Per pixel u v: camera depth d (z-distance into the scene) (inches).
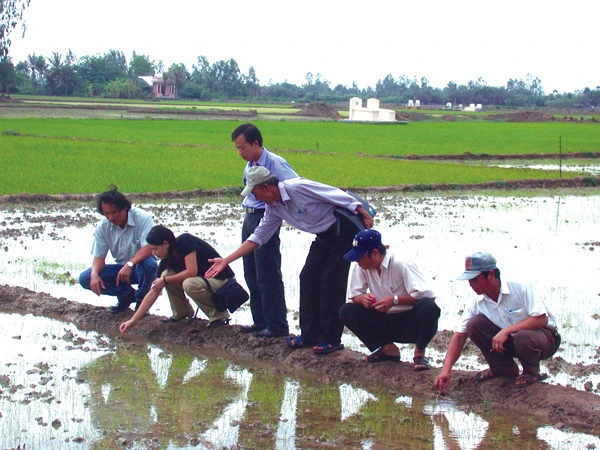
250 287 297.4
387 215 636.7
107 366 274.2
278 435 217.0
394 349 271.7
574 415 229.5
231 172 889.5
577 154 1393.9
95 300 360.5
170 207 659.4
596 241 535.2
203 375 267.7
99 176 812.0
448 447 210.8
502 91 6141.7
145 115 2561.5
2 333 310.0
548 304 362.6
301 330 283.0
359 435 218.4
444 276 414.9
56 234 518.3
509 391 244.4
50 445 206.7
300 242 508.4
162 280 297.1
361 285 258.8
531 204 737.6
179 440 211.9
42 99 3654.0
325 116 3061.0
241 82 6072.8
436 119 3176.7
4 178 768.3
